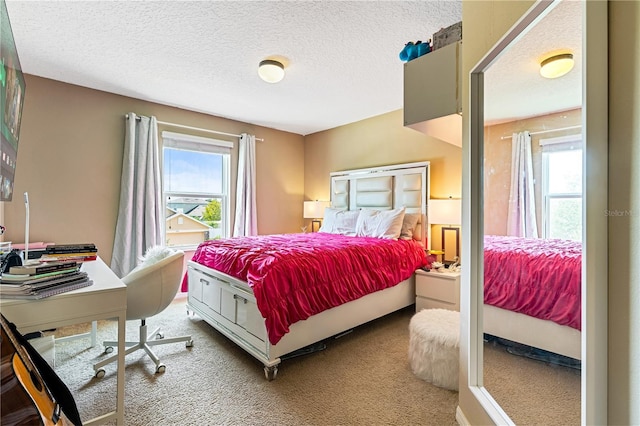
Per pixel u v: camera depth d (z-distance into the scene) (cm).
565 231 96
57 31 220
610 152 73
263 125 476
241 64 272
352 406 168
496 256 131
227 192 443
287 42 236
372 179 418
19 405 73
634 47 69
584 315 78
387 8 196
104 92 336
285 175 508
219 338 257
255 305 202
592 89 76
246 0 188
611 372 74
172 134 384
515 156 121
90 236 328
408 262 305
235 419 157
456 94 185
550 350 102
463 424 144
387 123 412
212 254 263
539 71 105
